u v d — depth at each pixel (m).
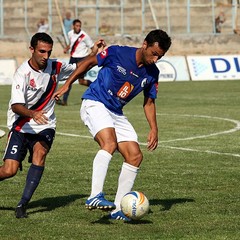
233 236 16.38
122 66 17.75
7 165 18.30
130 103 52.91
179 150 30.48
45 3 87.62
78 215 18.59
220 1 92.56
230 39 86.69
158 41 17.23
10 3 86.62
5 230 16.95
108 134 17.48
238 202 20.28
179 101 53.72
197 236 16.34
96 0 88.69
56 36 81.50
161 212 18.92
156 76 18.17
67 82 17.89
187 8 89.19
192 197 21.00
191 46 85.62
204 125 39.25
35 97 18.48
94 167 17.30
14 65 72.88
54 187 22.59
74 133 36.22
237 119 42.06
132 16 89.75
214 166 26.48
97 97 18.03
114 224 17.55
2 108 49.25
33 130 18.48
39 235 16.47
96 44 18.38
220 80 76.25
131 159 17.92
